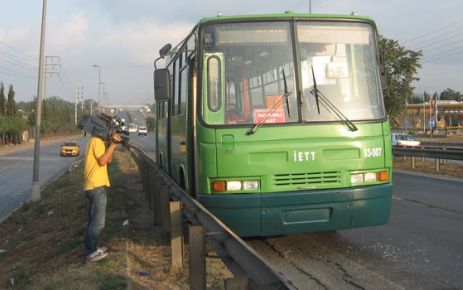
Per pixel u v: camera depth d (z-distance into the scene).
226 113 7.18
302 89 7.31
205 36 7.34
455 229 9.48
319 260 7.39
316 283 6.25
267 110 7.20
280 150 7.05
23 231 14.48
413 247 8.08
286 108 7.22
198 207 5.80
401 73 29.23
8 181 30.64
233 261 4.24
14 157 53.53
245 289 3.54
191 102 8.08
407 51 29.27
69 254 8.45
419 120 97.88
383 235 8.99
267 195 6.93
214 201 6.98
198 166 7.21
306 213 7.03
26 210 18.64
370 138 7.32
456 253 7.65
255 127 7.06
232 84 7.24
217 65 7.29
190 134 8.18
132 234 8.98
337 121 7.22
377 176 7.35
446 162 27.77
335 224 7.11
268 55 7.36
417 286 6.05
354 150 7.23
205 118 7.17
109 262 6.80
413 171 23.38
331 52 7.50
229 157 7.01
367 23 7.72
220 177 7.02
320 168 7.11
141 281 6.16
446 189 16.08
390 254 7.65
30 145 82.88
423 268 6.84
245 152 7.02
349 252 7.81
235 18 7.38
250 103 7.21
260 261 3.47
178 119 9.87
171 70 11.20
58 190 23.08
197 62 7.33
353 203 7.12
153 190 11.08
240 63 7.30
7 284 8.09
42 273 7.85
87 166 7.28
